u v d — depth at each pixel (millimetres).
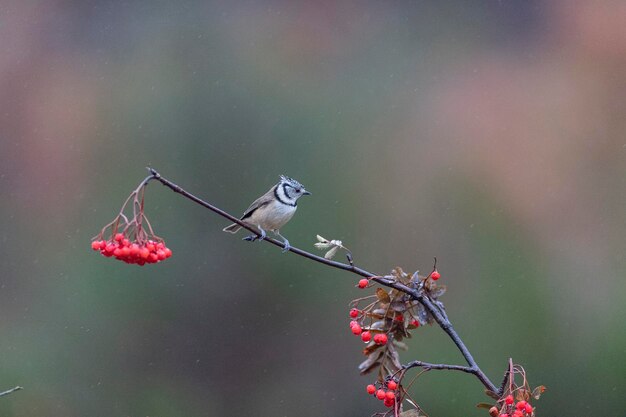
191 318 16484
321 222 16547
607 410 14203
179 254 16547
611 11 19234
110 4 18922
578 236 16391
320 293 16406
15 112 17984
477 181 16922
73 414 15594
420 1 19688
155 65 18234
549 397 14383
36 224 17031
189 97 17672
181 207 16891
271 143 17281
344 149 17312
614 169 17281
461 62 19141
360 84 18453
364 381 16406
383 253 16359
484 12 19719
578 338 14836
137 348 16266
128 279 16375
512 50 19281
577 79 18609
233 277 16625
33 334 16078
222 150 17234
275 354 16562
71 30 18859
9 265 16625
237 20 18938
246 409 16422
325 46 19000
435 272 5543
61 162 17469
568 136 17703
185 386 16281
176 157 17156
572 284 15562
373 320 5730
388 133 17672
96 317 16203
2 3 18859
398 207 16703
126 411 15953
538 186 16984
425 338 14625
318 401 16359
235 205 16906
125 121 17531
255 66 18125
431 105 18312
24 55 18531
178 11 18906
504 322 15070
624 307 15062
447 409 14062
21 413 15336
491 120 17938
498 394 5277
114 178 17141
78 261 16578
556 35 19406
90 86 18172
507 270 15711
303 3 19219
